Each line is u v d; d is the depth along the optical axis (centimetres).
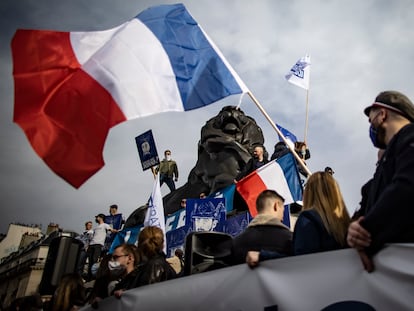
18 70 524
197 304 355
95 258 1575
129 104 541
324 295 282
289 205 930
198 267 385
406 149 259
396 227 246
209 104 581
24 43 538
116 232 1661
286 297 299
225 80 599
